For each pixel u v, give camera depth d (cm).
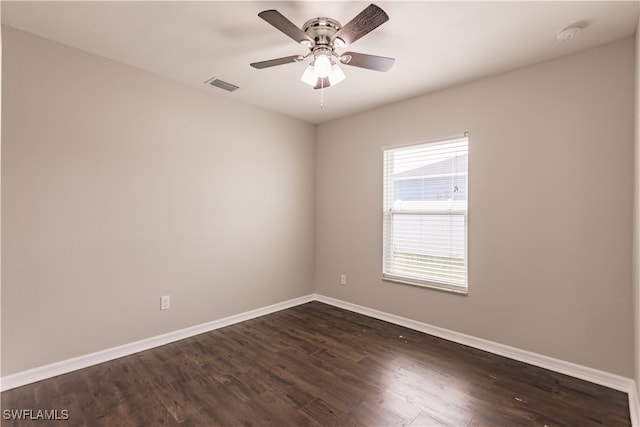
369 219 373
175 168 299
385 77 286
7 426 181
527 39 224
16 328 220
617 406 202
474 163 290
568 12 195
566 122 244
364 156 378
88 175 249
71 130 242
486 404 204
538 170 256
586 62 235
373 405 203
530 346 259
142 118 278
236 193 347
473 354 274
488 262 282
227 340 301
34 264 226
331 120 414
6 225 216
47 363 231
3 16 204
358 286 384
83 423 184
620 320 222
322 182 426
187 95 307
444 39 226
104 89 257
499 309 275
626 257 220
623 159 221
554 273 249
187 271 308
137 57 258
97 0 189
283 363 256
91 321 251
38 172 228
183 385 224
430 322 319
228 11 199
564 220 244
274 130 383
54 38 230
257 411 197
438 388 221
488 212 282
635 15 196
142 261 279
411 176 338
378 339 305
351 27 176
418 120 330
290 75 288
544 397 211
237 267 349
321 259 427
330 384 226
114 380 229
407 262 341
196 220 314
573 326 240
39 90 228
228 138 339
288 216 401
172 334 297
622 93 221
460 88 299
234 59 261
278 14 167
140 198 277
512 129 269
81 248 246
